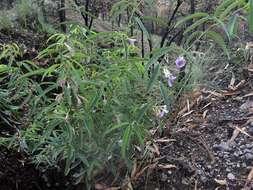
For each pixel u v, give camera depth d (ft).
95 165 6.31
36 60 9.48
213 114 7.95
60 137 6.30
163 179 6.90
